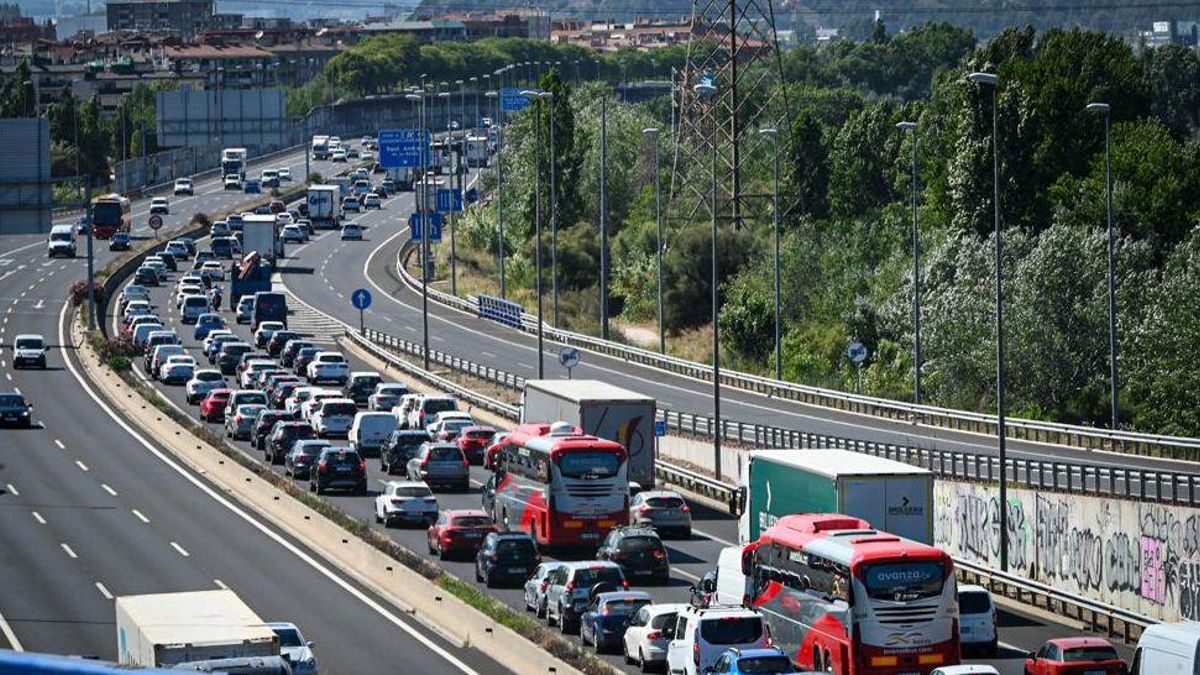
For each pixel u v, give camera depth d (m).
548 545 104.00
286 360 193.38
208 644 59.97
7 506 123.94
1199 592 89.88
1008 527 104.25
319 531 111.50
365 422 146.00
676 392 177.88
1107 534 96.44
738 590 82.88
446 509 120.12
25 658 24.59
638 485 119.12
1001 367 101.25
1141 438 131.62
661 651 76.94
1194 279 160.62
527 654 77.50
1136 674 64.38
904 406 157.38
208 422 162.50
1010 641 84.19
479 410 164.38
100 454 146.25
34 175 154.00
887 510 87.00
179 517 120.50
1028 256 178.12
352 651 82.94
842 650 71.44
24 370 191.12
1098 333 170.88
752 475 95.44
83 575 101.62
